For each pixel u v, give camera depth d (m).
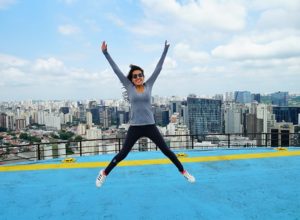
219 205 4.12
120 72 4.02
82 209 4.06
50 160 7.33
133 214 3.86
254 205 4.11
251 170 6.01
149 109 3.92
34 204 4.27
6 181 5.45
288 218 3.66
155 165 6.55
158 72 4.18
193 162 6.77
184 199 4.40
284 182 5.17
